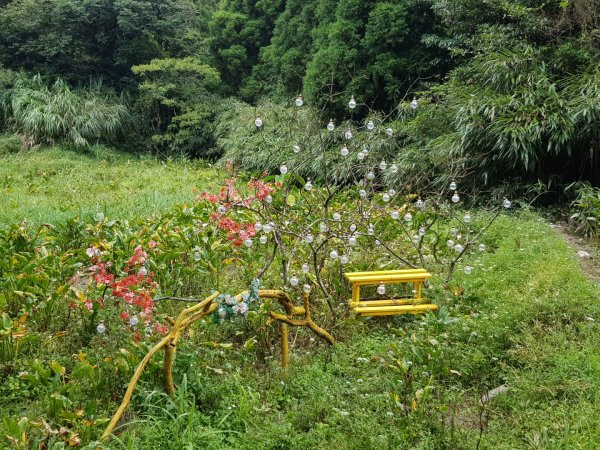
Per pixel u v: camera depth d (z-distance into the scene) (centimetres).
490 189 805
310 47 1346
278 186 577
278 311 457
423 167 835
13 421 285
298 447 315
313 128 985
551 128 735
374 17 1087
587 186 737
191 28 1688
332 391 364
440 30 1076
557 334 398
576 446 296
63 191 963
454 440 317
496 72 827
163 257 492
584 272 550
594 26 831
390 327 453
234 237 492
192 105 1463
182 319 341
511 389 360
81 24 1519
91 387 358
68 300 446
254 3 1588
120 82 1611
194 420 327
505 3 868
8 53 1608
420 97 971
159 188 1016
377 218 589
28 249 534
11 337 386
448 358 396
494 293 480
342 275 502
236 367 392
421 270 489
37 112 1360
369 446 312
